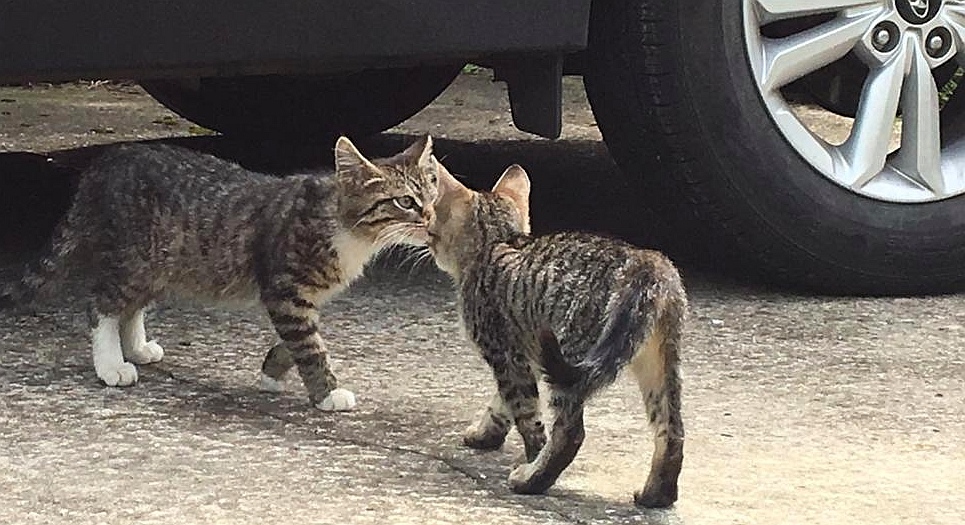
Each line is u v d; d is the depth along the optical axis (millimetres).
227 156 8133
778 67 5395
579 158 8531
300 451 3867
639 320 3365
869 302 5594
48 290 4828
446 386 4500
